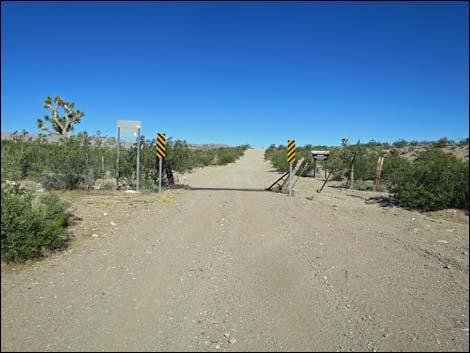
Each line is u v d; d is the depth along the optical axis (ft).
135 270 18.83
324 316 15.12
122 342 12.46
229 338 13.05
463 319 15.43
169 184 55.26
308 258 22.30
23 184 41.01
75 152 44.34
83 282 16.97
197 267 19.80
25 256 19.15
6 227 18.83
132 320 13.91
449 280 19.72
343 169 72.64
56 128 64.64
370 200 45.57
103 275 17.90
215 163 129.18
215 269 19.67
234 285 17.70
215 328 13.69
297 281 18.62
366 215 36.40
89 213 30.68
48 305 14.66
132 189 48.21
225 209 36.88
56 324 13.32
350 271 20.45
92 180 45.83
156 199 40.47
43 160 44.37
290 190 48.91
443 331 14.42
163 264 19.94
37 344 12.09
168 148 53.93
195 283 17.65
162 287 16.97
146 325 13.61
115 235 24.81
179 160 55.11
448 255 23.94
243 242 25.18
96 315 14.08
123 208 34.06
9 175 22.61
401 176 43.62
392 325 14.70
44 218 21.48
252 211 36.42
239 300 16.11
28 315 13.84
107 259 20.13
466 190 37.93
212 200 42.42
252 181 69.72
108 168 49.52
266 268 20.26
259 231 28.43
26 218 19.65
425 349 13.11
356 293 17.54
